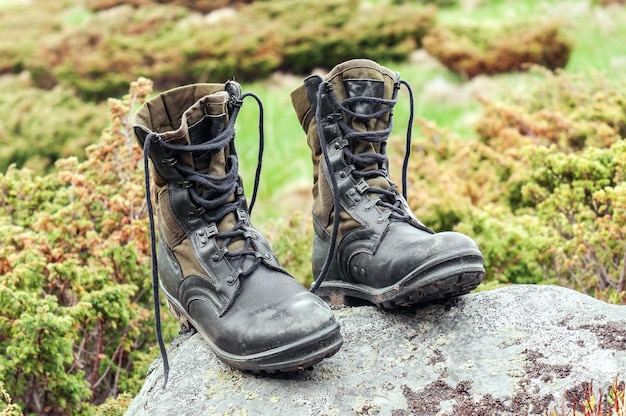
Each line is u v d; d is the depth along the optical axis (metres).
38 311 1.46
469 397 1.16
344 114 1.32
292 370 1.17
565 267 1.73
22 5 6.82
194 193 1.25
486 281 1.75
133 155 1.76
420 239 1.25
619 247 1.70
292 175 3.12
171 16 5.46
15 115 3.58
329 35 4.76
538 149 1.87
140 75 4.59
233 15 5.41
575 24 5.00
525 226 1.84
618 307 1.25
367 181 1.33
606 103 2.28
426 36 4.69
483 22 5.17
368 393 1.17
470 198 2.09
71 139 3.41
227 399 1.18
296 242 1.87
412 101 1.37
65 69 4.61
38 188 1.88
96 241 1.68
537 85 2.80
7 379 1.50
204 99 1.24
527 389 1.16
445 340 1.24
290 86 4.50
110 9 6.19
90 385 1.55
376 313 1.30
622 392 1.11
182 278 1.27
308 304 1.18
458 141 2.43
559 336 1.21
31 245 1.60
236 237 1.25
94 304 1.55
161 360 1.29
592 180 1.80
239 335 1.19
